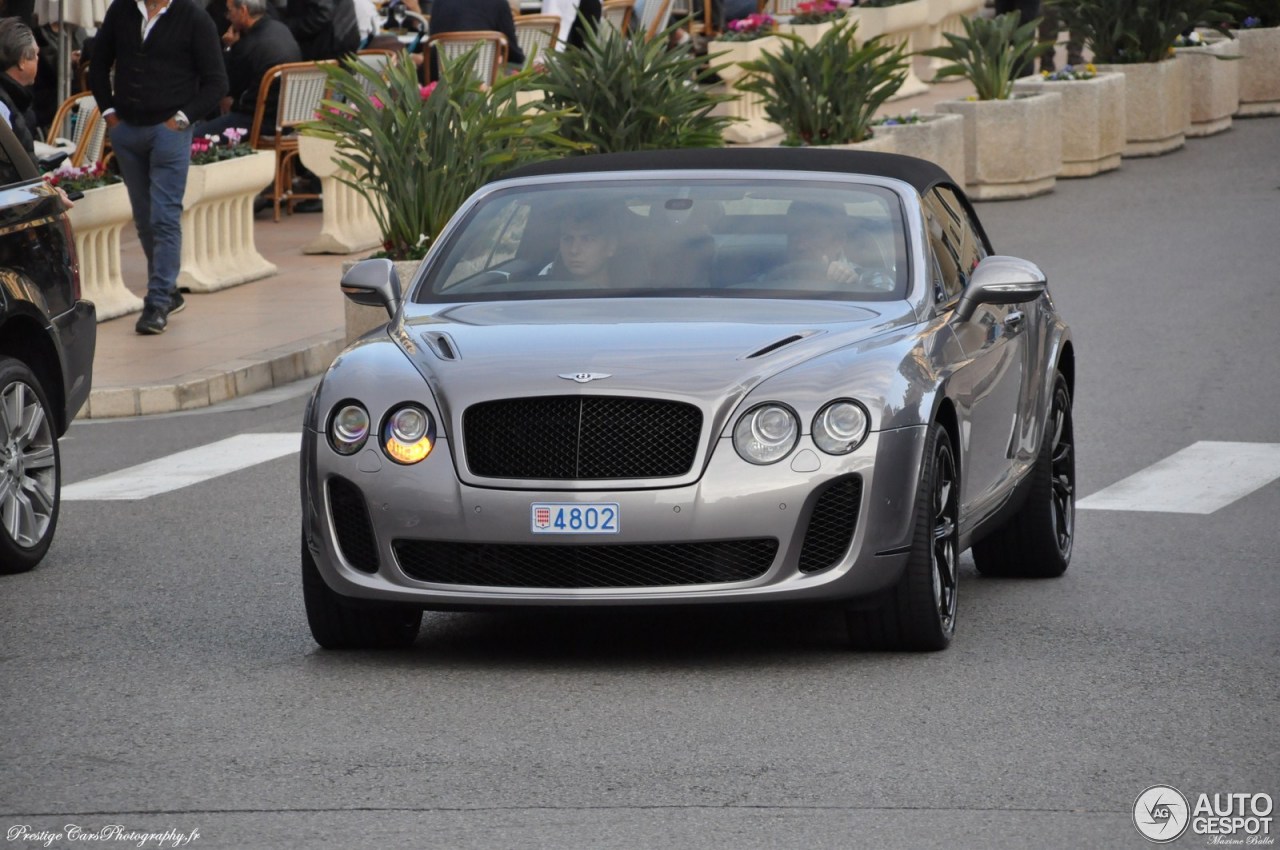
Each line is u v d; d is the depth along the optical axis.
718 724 16.94
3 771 15.77
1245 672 18.67
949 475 19.56
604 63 45.75
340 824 14.33
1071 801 14.77
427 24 73.12
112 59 41.19
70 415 25.92
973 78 61.09
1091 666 18.94
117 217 42.94
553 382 18.31
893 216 21.70
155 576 23.66
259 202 59.31
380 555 18.53
